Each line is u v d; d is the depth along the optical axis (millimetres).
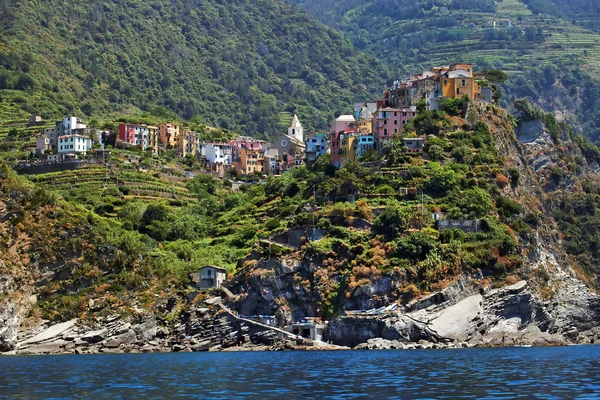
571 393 162250
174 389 175875
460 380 181250
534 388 168875
